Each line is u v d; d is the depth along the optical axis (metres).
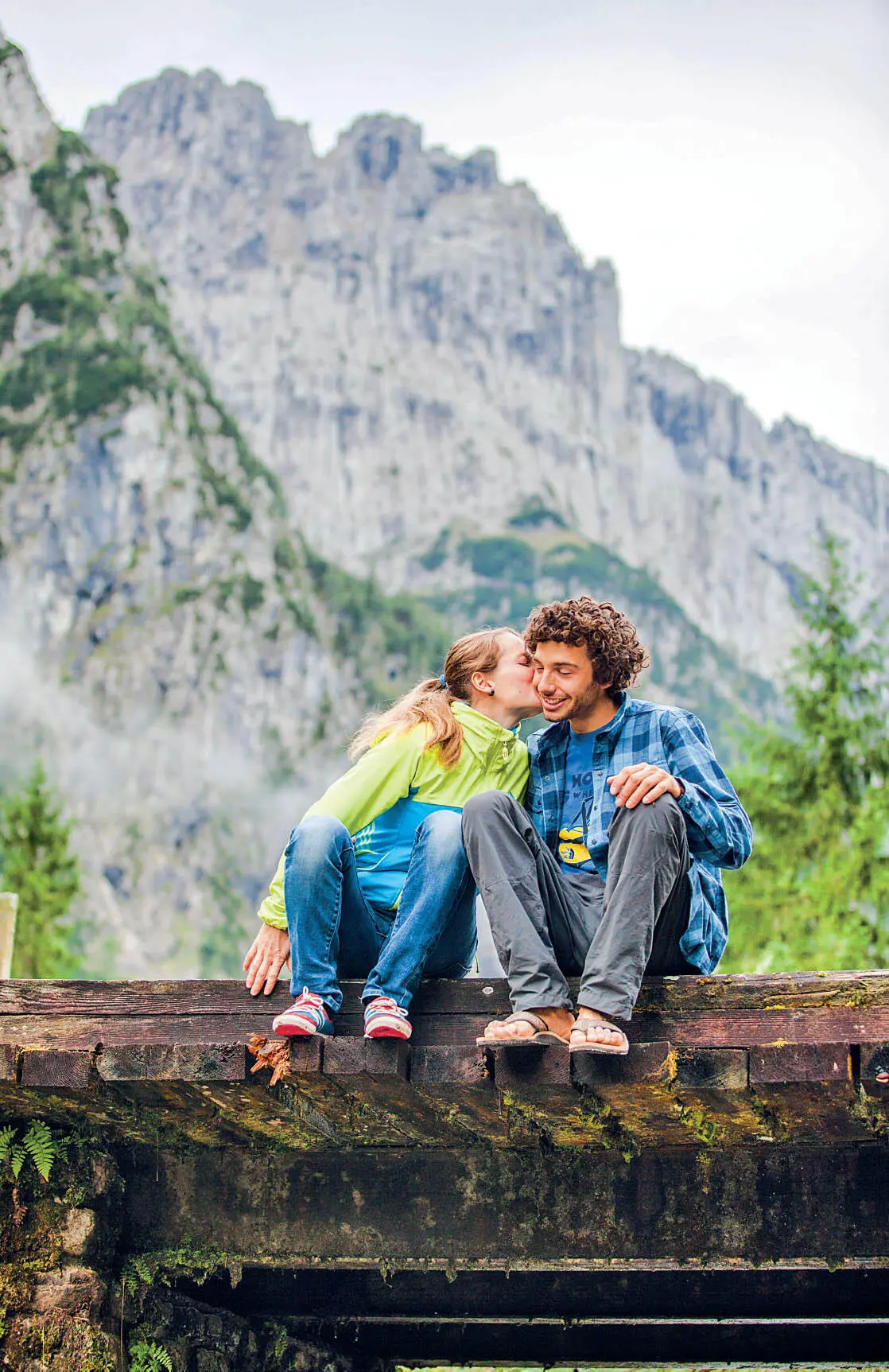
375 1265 4.31
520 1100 3.72
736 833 3.84
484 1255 4.16
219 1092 3.91
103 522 171.50
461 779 4.21
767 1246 3.97
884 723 17.94
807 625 18.44
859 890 16.44
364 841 4.23
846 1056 3.38
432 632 186.75
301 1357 5.39
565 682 4.08
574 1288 4.86
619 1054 3.47
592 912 3.90
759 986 3.69
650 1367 5.50
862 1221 3.94
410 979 3.80
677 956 3.85
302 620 176.50
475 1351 5.62
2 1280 4.26
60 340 179.75
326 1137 4.16
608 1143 4.00
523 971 3.59
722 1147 4.06
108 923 144.00
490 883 3.74
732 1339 5.38
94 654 165.25
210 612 170.25
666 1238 4.05
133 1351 4.37
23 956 36.88
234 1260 4.35
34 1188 4.34
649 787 3.70
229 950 150.75
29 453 171.12
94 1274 4.30
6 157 194.75
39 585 166.38
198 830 158.38
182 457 177.50
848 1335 5.23
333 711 173.38
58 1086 3.86
